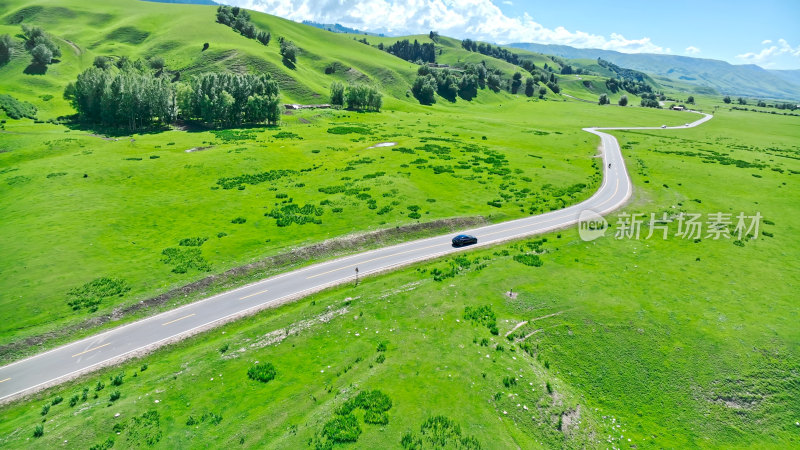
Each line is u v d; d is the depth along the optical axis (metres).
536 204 65.00
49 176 69.94
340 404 25.33
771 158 96.19
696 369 29.98
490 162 88.44
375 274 44.25
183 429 24.11
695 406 27.81
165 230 53.12
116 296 38.56
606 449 24.53
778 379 29.47
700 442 25.73
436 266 45.69
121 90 107.25
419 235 54.25
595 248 49.41
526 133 125.69
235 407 25.83
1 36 146.00
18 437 23.62
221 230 53.53
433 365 28.75
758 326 34.00
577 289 38.94
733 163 89.75
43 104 126.88
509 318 34.56
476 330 32.84
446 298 37.66
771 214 59.81
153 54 181.25
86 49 177.62
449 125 138.62
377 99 163.88
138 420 24.67
